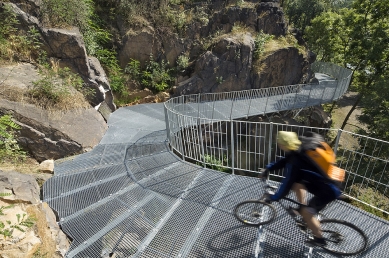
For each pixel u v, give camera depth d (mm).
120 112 10570
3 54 7496
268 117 14062
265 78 15641
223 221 3686
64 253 3250
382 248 3109
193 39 15359
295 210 3006
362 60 19891
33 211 3293
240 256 3070
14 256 2611
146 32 13961
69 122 6965
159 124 9172
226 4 16312
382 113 14211
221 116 11898
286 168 2887
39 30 8141
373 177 11320
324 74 21078
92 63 9805
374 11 18125
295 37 18703
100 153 6547
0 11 7637
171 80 14320
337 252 2986
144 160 6016
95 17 12797
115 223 3787
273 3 17109
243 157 11836
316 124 17750
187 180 4930
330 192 2666
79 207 4180
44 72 7750
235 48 14289
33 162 5918
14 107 6164
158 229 3621
